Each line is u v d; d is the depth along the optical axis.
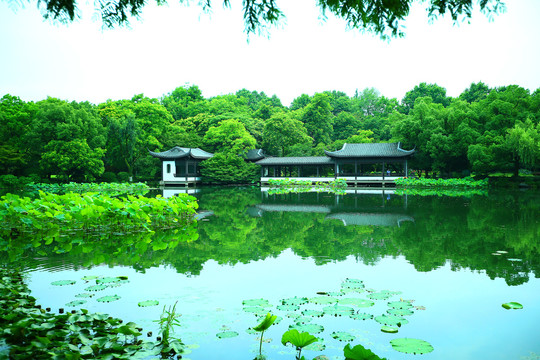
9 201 12.58
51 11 4.79
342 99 98.19
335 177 45.91
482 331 4.76
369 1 5.03
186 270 7.78
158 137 57.25
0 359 3.74
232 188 44.09
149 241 10.97
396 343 4.39
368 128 78.06
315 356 4.17
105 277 7.21
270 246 10.26
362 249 9.75
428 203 22.45
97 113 50.94
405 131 46.53
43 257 8.91
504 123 41.16
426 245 10.12
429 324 4.99
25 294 5.88
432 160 45.75
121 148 50.12
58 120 42.69
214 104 81.62
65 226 13.00
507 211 17.44
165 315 5.30
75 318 4.75
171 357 4.10
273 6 5.19
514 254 8.91
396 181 41.81
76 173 44.34
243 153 53.72
